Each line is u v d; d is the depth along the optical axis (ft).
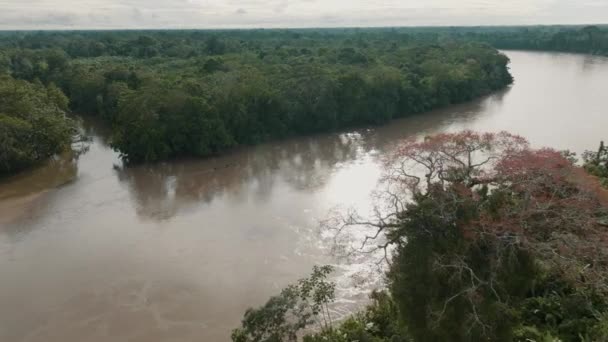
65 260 91.66
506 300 46.60
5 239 100.37
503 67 282.56
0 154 136.56
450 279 45.57
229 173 141.59
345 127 193.77
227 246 95.50
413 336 49.57
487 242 46.75
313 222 104.94
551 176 49.01
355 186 126.72
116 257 92.32
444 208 48.29
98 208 116.78
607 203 48.29
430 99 222.28
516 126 183.42
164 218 110.01
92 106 226.17
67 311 76.64
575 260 46.73
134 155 151.84
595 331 52.31
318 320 69.92
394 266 51.60
